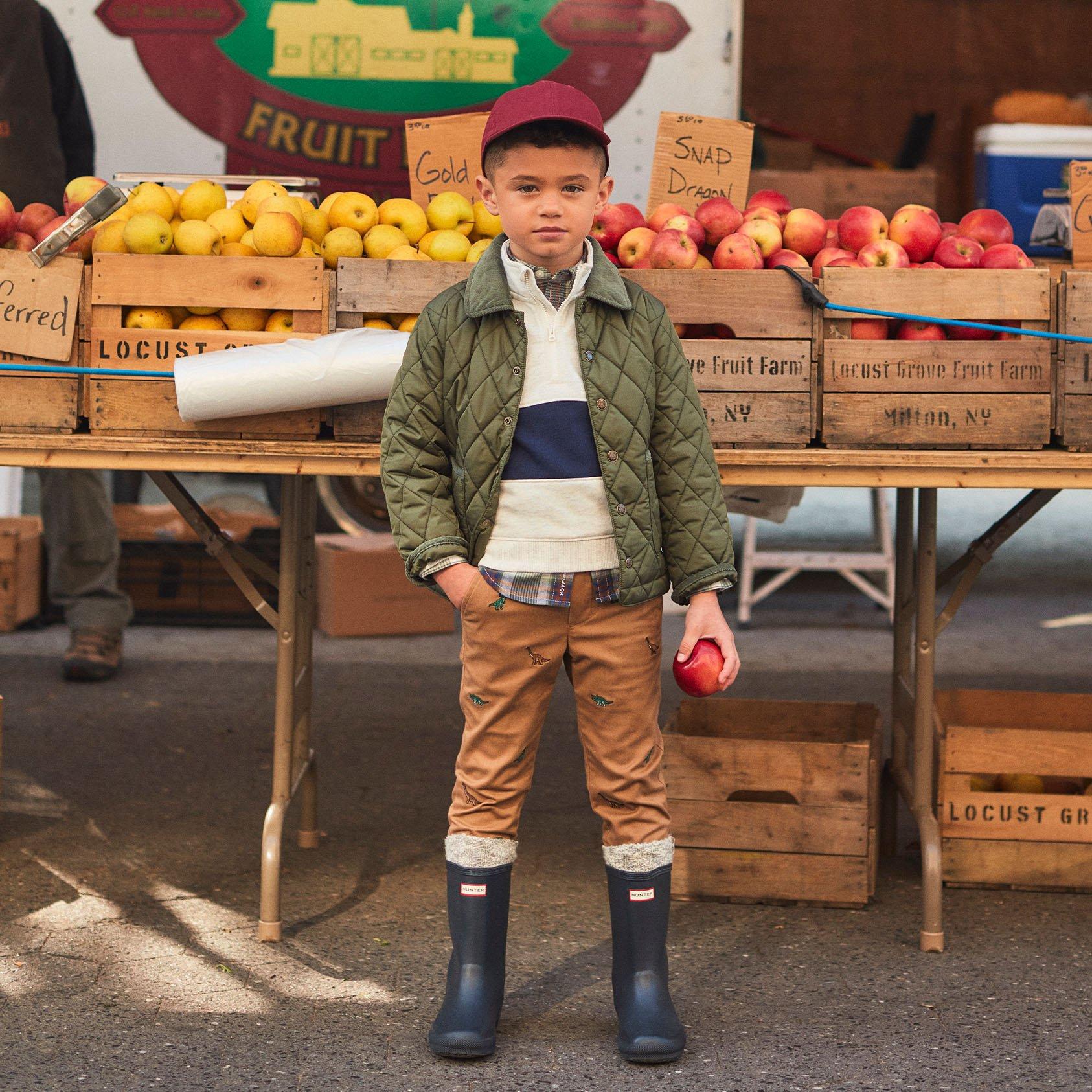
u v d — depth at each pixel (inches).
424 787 160.9
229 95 217.2
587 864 137.2
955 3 477.7
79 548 202.7
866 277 113.9
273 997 108.3
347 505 266.2
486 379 94.2
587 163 91.0
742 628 248.1
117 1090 94.5
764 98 482.9
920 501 123.1
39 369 112.8
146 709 191.6
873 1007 107.7
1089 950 118.0
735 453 112.5
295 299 113.3
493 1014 100.0
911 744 138.8
